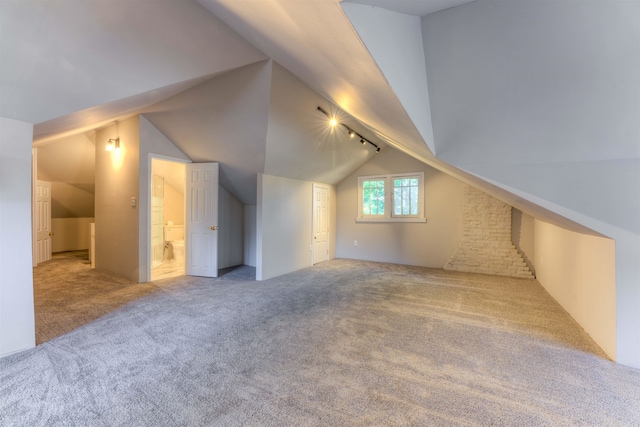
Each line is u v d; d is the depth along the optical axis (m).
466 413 1.60
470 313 3.17
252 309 3.25
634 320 2.10
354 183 6.64
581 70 1.70
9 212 2.21
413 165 6.00
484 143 2.20
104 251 5.04
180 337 2.53
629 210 2.04
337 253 6.88
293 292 3.94
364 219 6.48
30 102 2.23
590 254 2.61
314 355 2.23
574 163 2.07
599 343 2.41
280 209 4.99
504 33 1.69
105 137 4.94
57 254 6.89
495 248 5.16
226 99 3.47
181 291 3.95
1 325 2.17
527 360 2.19
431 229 5.82
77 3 1.98
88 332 2.61
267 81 3.05
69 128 3.31
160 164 5.69
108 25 2.22
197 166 4.85
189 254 4.90
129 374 1.95
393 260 6.20
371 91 2.03
